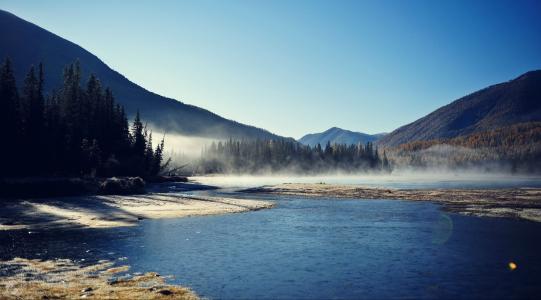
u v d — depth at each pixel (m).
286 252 32.59
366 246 35.09
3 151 84.25
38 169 90.81
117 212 56.41
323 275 25.91
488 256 31.08
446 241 37.19
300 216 55.97
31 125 91.94
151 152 140.38
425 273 26.39
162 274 25.66
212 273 26.09
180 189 115.56
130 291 21.64
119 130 124.69
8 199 66.81
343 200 84.38
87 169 100.81
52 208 57.97
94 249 32.84
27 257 29.67
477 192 94.69
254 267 27.73
